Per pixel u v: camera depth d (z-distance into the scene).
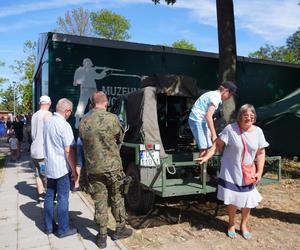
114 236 5.10
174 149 7.50
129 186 6.39
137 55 11.97
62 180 5.16
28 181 9.34
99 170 4.70
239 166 4.92
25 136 21.06
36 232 5.45
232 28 9.58
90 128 4.70
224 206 6.87
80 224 5.76
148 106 6.26
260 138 4.94
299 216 6.17
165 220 6.05
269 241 5.08
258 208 6.64
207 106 5.66
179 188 5.54
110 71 11.55
